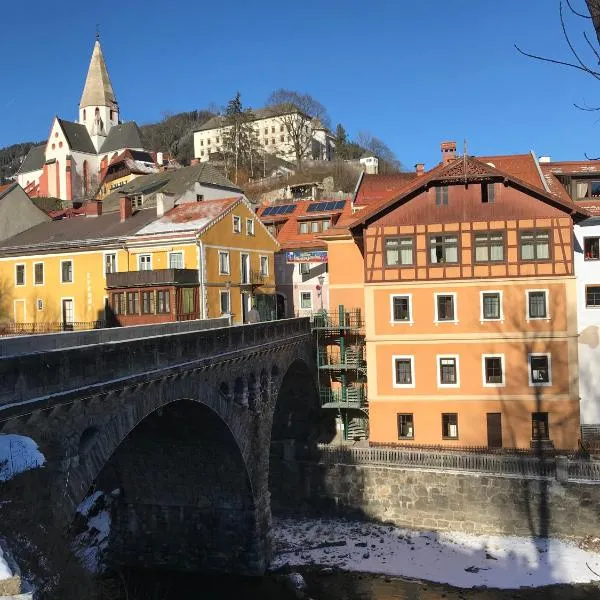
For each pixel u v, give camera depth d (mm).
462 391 31484
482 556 26094
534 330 30781
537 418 30969
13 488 11391
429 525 29031
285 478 31641
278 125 116812
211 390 21859
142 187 59344
